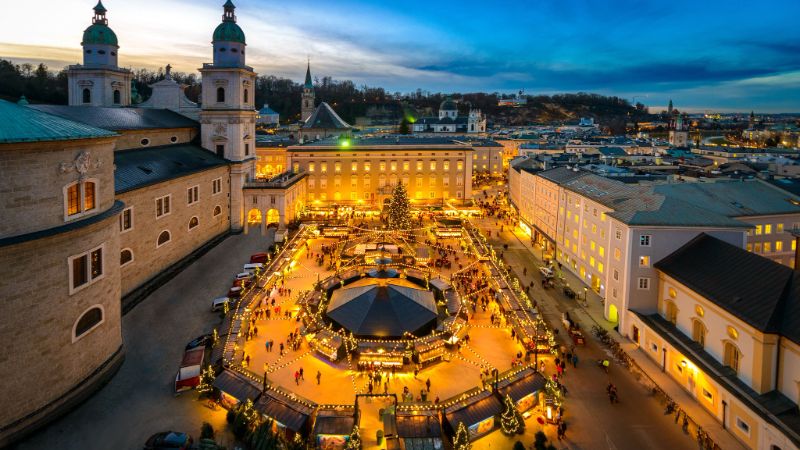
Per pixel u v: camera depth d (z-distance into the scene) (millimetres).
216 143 102938
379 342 56750
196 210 87375
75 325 42219
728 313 44094
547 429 43875
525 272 84750
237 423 41125
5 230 36312
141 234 68812
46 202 38906
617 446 41562
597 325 64062
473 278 81062
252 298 67500
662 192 79562
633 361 54406
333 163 136625
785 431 36469
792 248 76562
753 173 109000
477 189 176875
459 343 58562
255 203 105375
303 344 57625
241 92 102750
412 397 47844
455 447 39562
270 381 50031
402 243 99062
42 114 41062
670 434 43125
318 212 129375
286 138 185750
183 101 107125
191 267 81500
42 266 38750
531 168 117625
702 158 146625
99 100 104188
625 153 154875
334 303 64188
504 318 65375
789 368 38938
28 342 38188
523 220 116812
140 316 61562
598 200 73875
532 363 54000
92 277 44438
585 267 79375
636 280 58375
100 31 103000
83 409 42812
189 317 62156
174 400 45375
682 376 49844
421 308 62188
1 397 36594
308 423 41906
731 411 42594
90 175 43562
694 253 54281
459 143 146500
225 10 101000
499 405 44312
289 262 85375
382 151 137500
